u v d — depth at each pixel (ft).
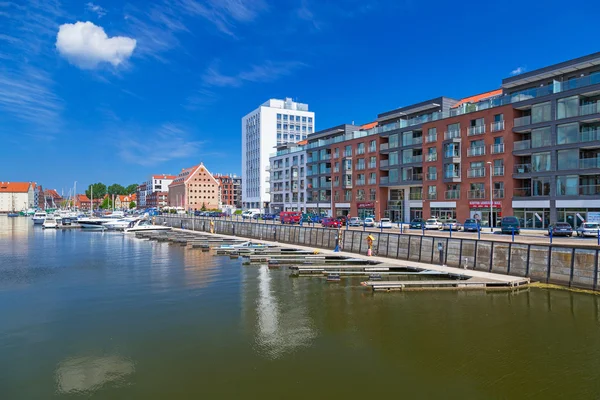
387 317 70.64
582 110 157.07
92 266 130.41
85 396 44.88
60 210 641.40
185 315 74.02
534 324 65.72
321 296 85.92
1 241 220.23
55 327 67.72
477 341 59.26
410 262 118.01
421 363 52.31
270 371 50.55
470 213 198.59
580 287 82.84
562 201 161.79
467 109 203.21
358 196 274.77
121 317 73.15
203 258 147.64
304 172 339.16
